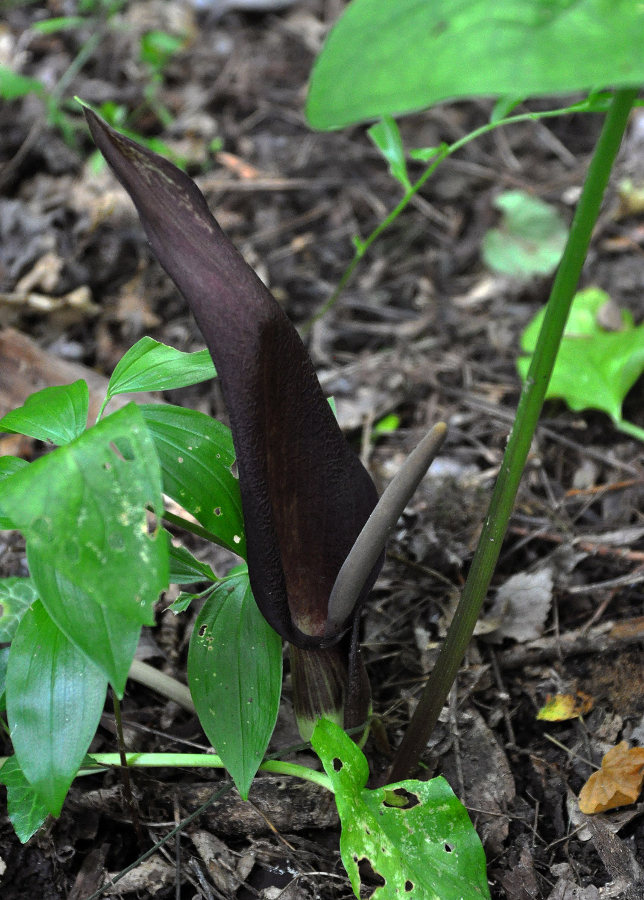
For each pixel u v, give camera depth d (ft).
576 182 2.48
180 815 1.48
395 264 2.30
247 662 1.36
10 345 1.88
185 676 1.63
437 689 1.40
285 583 1.35
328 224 2.40
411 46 1.04
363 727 1.48
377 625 1.67
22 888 1.43
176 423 1.36
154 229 1.25
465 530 1.75
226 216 2.40
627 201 2.37
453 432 1.92
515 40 1.02
